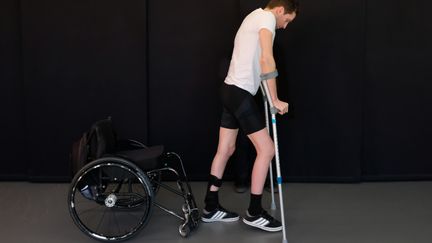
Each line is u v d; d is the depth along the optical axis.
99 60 3.69
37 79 3.71
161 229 2.90
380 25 3.68
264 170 2.79
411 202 3.33
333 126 3.73
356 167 3.76
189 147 3.83
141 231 2.86
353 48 3.63
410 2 3.65
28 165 3.86
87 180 2.71
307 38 3.64
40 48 3.67
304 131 3.75
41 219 3.05
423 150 3.82
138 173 2.63
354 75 3.66
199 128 3.81
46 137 3.77
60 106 3.74
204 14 3.69
